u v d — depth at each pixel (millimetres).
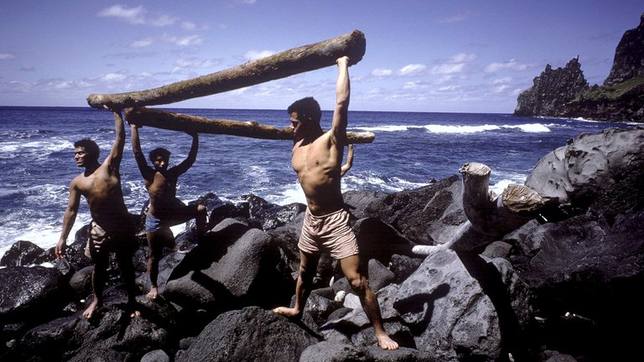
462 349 3406
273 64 3439
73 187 3820
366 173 18594
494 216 3475
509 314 3631
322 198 3230
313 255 3510
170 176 4574
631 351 3463
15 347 3883
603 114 109562
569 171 4832
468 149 30078
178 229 9438
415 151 28203
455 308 3578
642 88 100938
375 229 5820
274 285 4641
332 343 3084
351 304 4469
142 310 4129
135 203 12414
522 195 3221
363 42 3127
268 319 3451
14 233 9211
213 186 15617
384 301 4102
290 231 6125
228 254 4523
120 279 6277
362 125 66312
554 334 3885
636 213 4020
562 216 5039
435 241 5941
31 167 18344
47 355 3809
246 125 5227
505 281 3797
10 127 45938
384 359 2994
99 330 3906
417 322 3789
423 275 4109
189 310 4395
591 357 3604
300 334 3510
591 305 3598
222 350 3141
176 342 4191
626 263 3330
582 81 136375
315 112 3416
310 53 3219
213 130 5066
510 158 25359
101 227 3902
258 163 21703
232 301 4289
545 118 126812
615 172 4453
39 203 11914
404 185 16109
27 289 4824
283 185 15984
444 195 6262
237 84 3764
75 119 67750
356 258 3217
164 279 5062
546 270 4027
